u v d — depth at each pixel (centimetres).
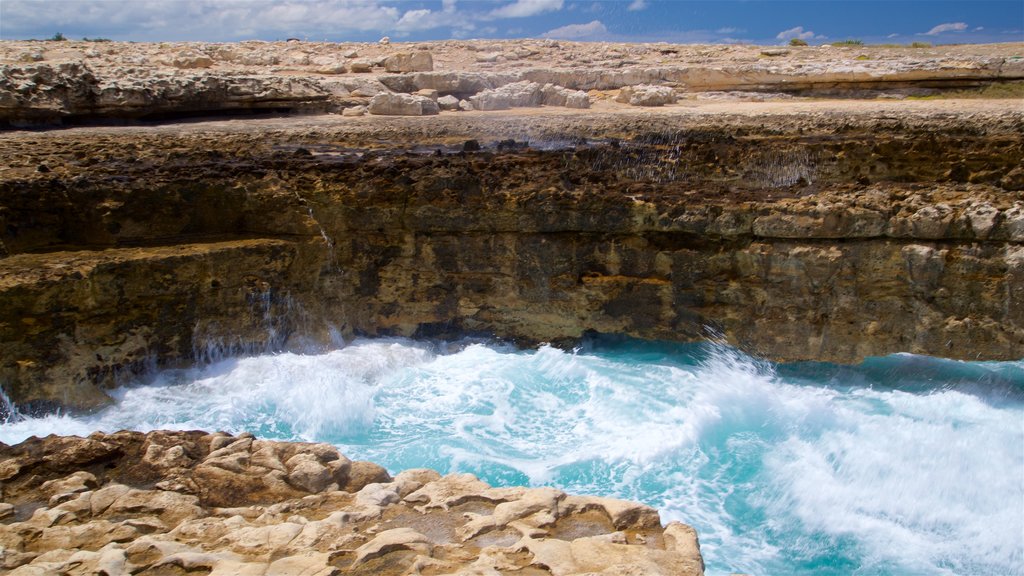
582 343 1695
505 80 3170
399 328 1719
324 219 1625
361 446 1314
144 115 2447
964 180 1575
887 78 3020
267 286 1564
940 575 1046
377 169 1653
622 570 668
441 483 848
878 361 1619
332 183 1631
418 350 1669
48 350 1324
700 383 1512
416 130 2197
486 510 801
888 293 1516
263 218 1600
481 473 1223
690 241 1590
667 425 1366
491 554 709
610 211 1584
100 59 2842
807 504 1185
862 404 1480
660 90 2970
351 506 800
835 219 1489
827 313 1550
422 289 1698
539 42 3994
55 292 1314
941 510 1177
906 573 1050
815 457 1310
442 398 1491
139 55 3030
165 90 2467
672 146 1753
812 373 1594
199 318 1499
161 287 1441
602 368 1595
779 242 1536
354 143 2044
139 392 1422
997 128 1741
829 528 1134
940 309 1495
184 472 866
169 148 1864
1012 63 2927
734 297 1588
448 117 2583
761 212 1524
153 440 930
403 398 1495
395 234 1659
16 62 2592
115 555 697
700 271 1593
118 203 1484
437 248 1666
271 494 834
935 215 1449
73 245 1487
